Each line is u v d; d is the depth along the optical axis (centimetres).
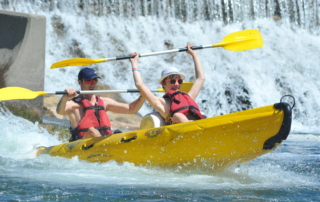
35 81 3075
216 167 1418
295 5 6594
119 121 3538
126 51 5272
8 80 2961
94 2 5597
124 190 1145
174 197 1071
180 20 6097
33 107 3028
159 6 6034
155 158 1473
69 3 5406
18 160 1678
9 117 2820
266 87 4972
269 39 5950
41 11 5172
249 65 5256
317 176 1441
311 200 1065
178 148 1415
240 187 1213
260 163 1695
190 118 1555
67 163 1625
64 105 1748
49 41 4912
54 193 1086
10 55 2961
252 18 6438
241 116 1298
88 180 1286
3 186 1138
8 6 4872
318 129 4088
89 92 1758
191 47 1877
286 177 1410
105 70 4881
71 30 5178
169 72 1606
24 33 3011
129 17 5812
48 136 2527
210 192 1136
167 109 1569
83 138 1770
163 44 5572
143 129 1550
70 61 1945
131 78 4897
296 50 5728
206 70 5100
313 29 6562
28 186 1155
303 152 2170
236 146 1339
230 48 2044
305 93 5000
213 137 1351
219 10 6306
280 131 1243
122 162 1559
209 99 4656
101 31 5378
